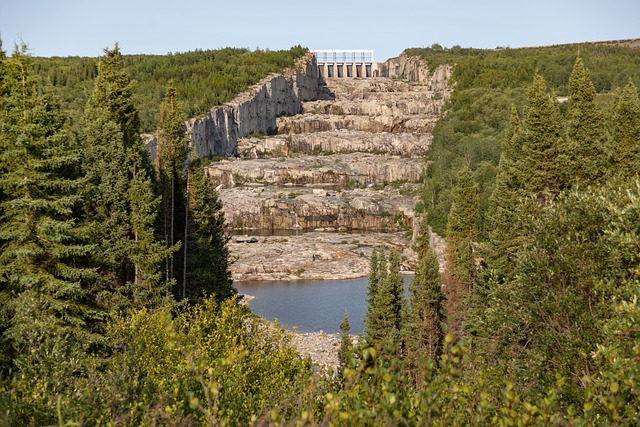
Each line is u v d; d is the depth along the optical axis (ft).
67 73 590.96
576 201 63.46
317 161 650.84
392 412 29.58
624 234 54.60
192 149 185.16
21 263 97.86
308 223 536.83
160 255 130.31
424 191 496.23
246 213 537.65
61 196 102.89
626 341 46.80
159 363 62.85
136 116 167.73
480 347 70.28
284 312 286.46
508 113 611.88
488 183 339.57
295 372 67.31
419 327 142.41
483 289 129.39
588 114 130.11
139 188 130.62
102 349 99.76
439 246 371.76
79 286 98.78
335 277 373.61
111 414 44.55
